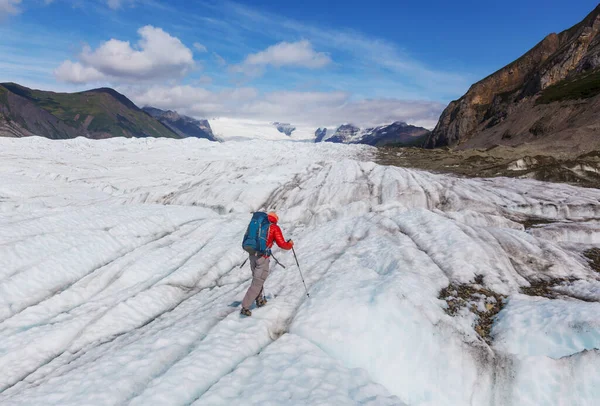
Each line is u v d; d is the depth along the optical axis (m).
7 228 12.19
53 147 48.38
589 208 14.09
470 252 8.60
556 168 20.64
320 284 8.10
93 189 29.61
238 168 29.58
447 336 5.82
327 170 22.52
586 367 4.89
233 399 4.84
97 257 11.61
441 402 5.21
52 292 9.70
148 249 12.45
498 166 24.77
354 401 4.73
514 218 14.07
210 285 10.38
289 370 5.39
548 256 8.95
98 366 5.98
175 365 5.61
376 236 10.89
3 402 5.41
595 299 6.91
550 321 5.86
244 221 16.12
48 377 6.34
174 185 26.22
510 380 5.23
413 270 7.86
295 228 15.44
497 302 7.12
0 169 33.56
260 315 7.18
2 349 7.20
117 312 8.52
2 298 8.91
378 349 5.83
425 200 16.44
